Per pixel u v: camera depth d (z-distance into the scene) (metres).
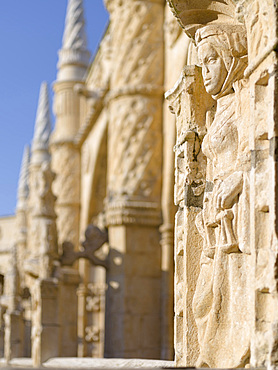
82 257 16.14
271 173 4.26
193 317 5.73
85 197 26.20
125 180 15.18
